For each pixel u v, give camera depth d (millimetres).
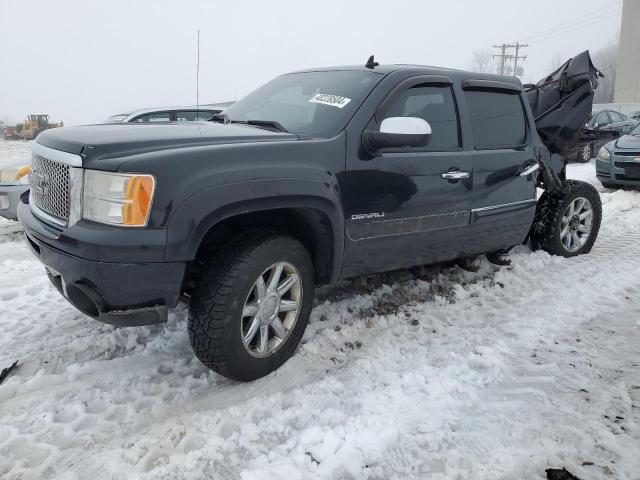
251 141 2725
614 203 7621
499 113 4121
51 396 2555
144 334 3219
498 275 4324
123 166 2268
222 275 2486
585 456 2133
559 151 5039
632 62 45000
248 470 2053
